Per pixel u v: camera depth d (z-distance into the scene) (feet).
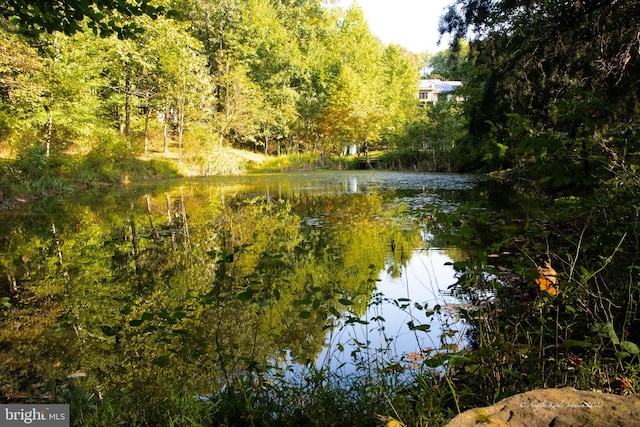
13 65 40.34
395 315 10.75
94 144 56.13
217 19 92.07
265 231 23.11
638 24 16.34
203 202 36.94
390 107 119.85
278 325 10.33
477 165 73.26
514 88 23.98
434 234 21.06
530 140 8.85
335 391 6.80
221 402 6.70
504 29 23.21
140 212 31.12
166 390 7.27
